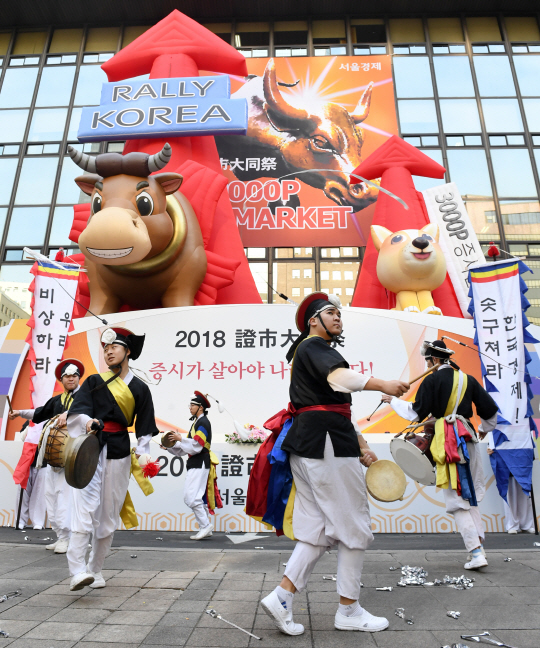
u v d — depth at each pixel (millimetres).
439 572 3273
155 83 9508
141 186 6859
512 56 13961
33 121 13594
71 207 12688
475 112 13312
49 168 13094
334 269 11766
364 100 12539
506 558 3674
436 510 5508
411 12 14500
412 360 6719
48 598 2676
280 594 2168
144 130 9141
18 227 12547
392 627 2232
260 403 6527
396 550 4145
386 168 10125
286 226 11453
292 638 2094
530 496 5492
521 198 12500
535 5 14297
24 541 4812
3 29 14750
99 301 7723
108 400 3016
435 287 8250
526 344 7562
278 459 2352
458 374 3703
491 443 5742
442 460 3480
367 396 6645
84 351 6734
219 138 12039
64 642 2033
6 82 14078
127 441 3084
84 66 14195
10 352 7867
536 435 5781
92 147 13312
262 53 14180
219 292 8820
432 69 13742
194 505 5078
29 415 4242
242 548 4383
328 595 2793
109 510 2959
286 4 14227
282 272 11773
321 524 2254
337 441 2285
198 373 6648
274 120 12234
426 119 13188
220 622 2283
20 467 5645
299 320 2676
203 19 14586
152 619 2326
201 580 3045
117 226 6289
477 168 12773
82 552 2754
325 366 2230
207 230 8445
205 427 5238
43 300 6309
